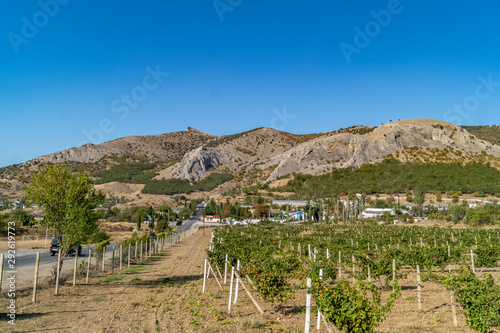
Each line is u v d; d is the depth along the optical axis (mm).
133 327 11508
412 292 17578
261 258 18297
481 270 24766
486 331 10422
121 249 29000
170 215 134375
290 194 182750
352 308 9320
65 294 17062
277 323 12391
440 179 157125
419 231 57562
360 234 52750
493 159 194625
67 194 18531
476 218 74688
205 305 15273
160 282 22094
